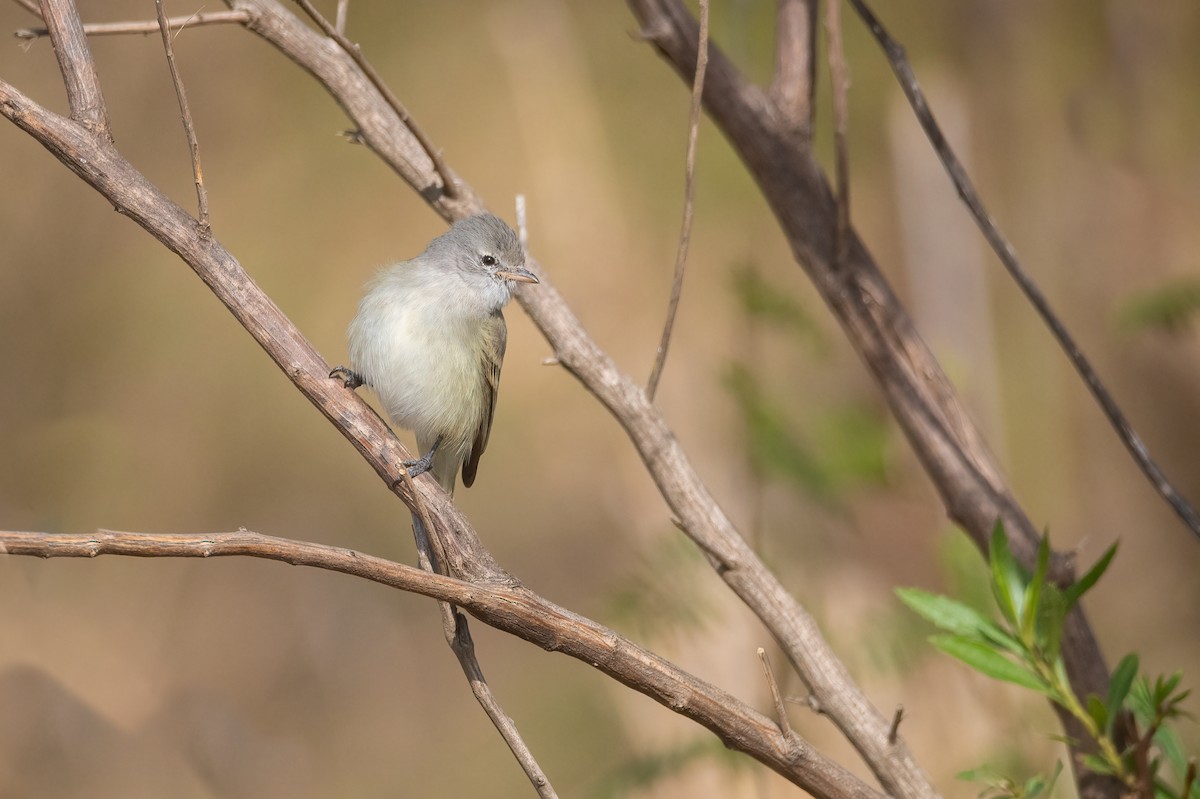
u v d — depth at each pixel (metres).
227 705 12.60
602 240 13.63
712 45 5.79
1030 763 6.78
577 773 11.70
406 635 13.79
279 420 15.52
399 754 12.57
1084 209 12.43
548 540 13.84
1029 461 11.24
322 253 16.14
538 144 14.93
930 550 8.41
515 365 14.93
